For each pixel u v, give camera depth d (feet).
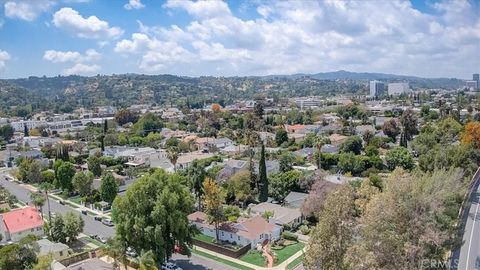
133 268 199.00
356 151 435.12
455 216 195.00
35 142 635.25
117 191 320.29
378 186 266.16
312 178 301.63
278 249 218.59
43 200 273.95
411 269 129.49
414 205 156.15
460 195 222.69
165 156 487.61
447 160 295.28
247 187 304.30
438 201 170.71
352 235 140.26
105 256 216.74
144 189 193.06
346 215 139.54
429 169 295.89
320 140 468.34
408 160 357.61
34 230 247.09
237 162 385.09
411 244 135.23
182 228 192.24
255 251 217.56
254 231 226.38
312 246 137.49
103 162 464.65
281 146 516.32
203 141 567.18
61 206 320.50
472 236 193.98
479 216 221.87
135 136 641.40
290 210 263.90
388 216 149.07
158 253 185.47
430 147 386.93
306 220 255.70
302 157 427.74
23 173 410.11
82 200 323.98
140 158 473.26
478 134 367.66
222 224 237.86
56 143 574.56
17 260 183.62
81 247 232.94
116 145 602.85
